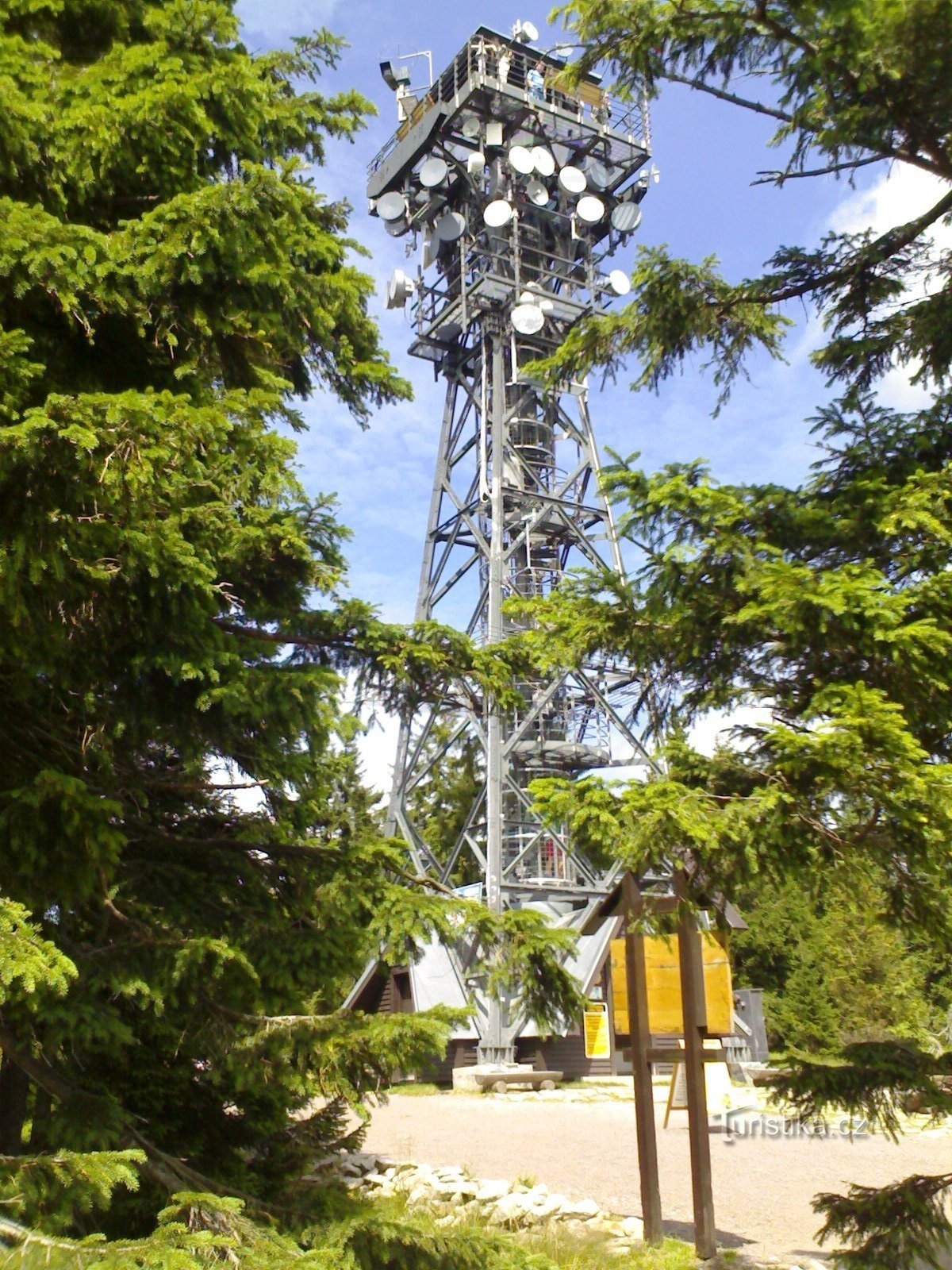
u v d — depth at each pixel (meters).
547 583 34.22
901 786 5.53
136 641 6.46
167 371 6.52
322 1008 7.23
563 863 33.09
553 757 32.69
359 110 8.05
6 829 5.31
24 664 5.69
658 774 7.21
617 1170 14.88
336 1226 5.87
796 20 7.00
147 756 8.11
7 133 5.49
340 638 7.64
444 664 7.36
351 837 7.95
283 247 6.57
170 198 6.41
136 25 7.16
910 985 28.28
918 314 7.90
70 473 4.70
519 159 33.47
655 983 10.32
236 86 6.56
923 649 5.92
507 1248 6.25
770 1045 32.59
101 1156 4.40
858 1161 15.59
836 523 6.89
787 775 6.05
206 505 6.18
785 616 6.11
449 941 7.00
